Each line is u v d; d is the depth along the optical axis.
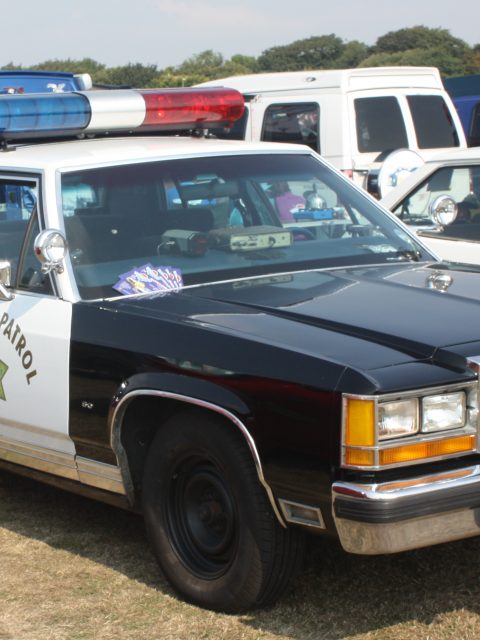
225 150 5.80
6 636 4.35
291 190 5.78
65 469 5.11
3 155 5.65
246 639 4.21
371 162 13.66
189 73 56.06
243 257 5.29
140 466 4.80
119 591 4.75
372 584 4.65
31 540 5.44
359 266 5.42
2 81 12.72
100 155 5.46
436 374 3.93
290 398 4.00
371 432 3.83
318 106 13.74
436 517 3.90
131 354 4.55
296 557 4.26
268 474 4.08
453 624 4.26
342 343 4.13
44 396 5.02
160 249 5.22
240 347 4.21
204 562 4.52
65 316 4.91
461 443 3.96
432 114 14.28
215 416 4.29
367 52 76.12
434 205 6.60
